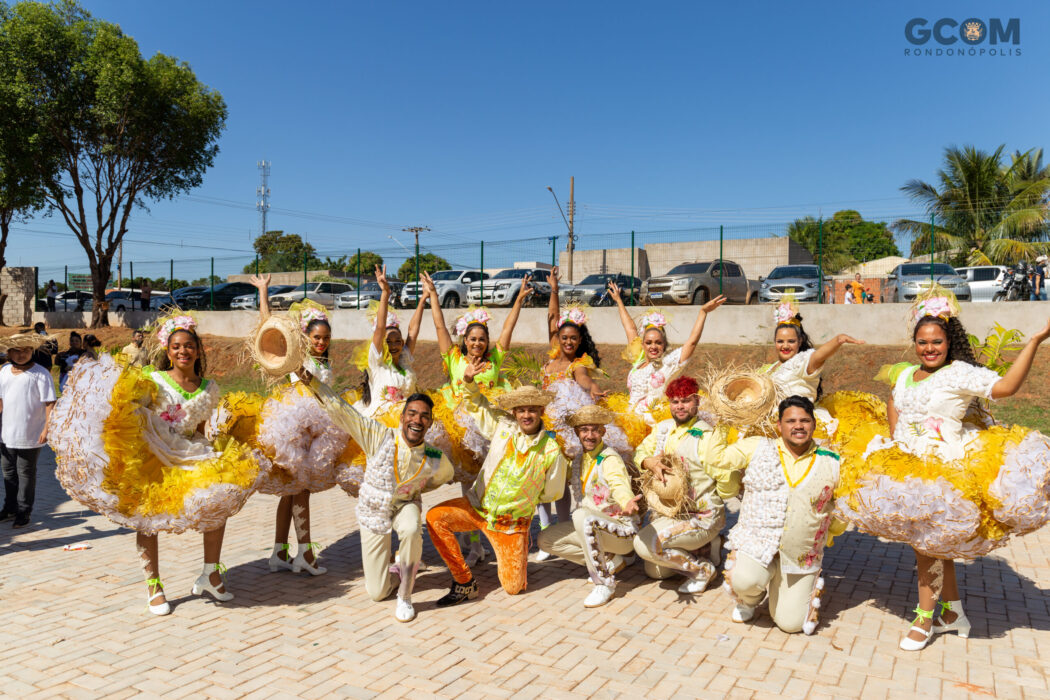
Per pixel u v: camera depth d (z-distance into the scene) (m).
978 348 6.75
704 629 4.70
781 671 4.09
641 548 5.35
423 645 4.45
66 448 4.54
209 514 4.72
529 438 5.32
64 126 24.42
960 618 4.55
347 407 5.04
